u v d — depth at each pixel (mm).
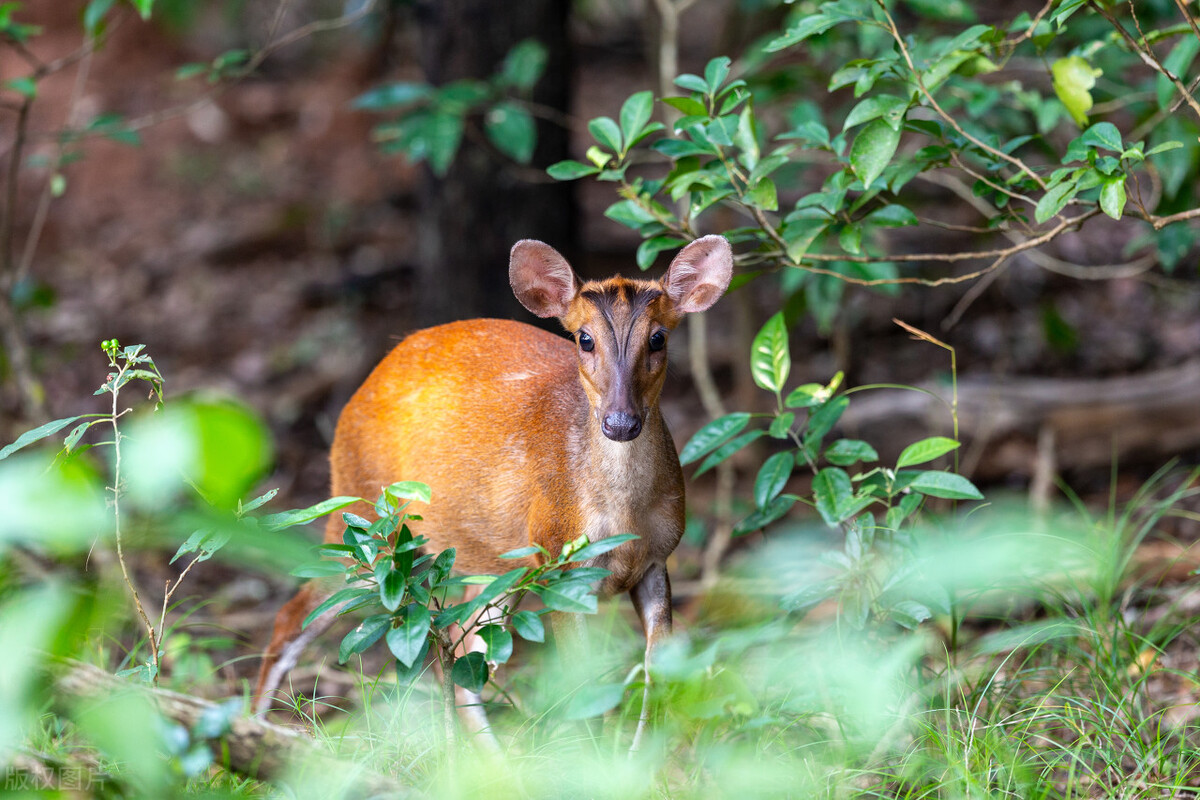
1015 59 10797
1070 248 18094
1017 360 15734
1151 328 16172
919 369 15898
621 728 7316
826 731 6863
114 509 5578
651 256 8031
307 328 18969
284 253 21484
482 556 8312
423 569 8227
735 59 14133
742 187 8227
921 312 17000
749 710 6238
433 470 8281
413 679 5953
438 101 10812
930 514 8734
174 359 18375
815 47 10555
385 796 5316
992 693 7359
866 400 13695
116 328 19172
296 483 14914
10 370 12359
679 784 6469
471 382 8320
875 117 7102
